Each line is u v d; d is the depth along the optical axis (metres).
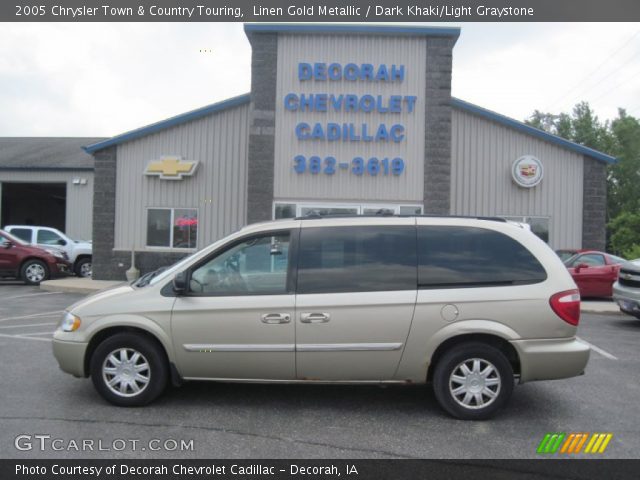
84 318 5.18
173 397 5.51
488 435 4.61
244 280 5.13
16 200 34.25
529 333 4.87
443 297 4.91
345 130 14.77
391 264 5.05
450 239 5.12
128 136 16.19
